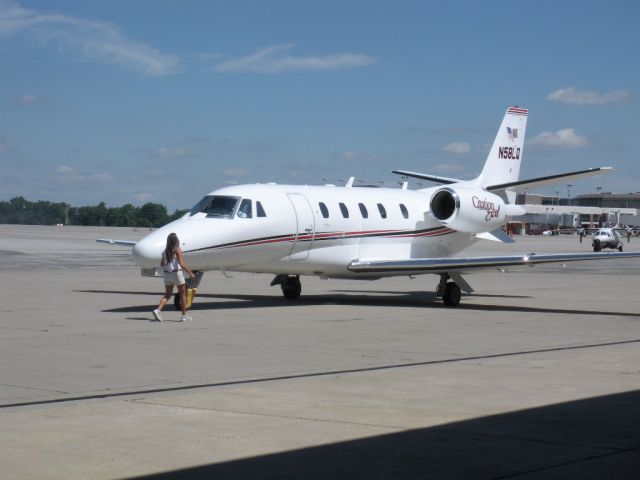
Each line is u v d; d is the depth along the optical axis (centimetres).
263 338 1512
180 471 684
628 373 1145
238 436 793
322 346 1414
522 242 8794
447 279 2248
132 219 19988
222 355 1302
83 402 943
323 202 2230
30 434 797
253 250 2047
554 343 1477
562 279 3594
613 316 1980
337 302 2308
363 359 1273
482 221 2500
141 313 1912
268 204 2089
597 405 934
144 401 948
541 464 707
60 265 4047
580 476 673
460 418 869
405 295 2598
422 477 673
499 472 685
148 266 1866
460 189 2459
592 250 6838
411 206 2491
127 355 1295
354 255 2298
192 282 1970
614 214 15050
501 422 853
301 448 752
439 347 1414
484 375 1126
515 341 1501
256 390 1014
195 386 1044
